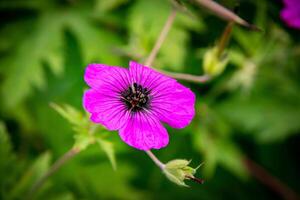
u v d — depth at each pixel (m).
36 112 0.27
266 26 0.28
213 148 0.28
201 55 0.27
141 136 0.21
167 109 0.21
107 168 0.28
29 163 0.26
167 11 0.27
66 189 0.27
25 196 0.23
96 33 0.27
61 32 0.27
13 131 0.27
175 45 0.26
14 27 0.27
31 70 0.26
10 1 0.27
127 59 0.27
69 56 0.28
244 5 0.27
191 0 0.23
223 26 0.27
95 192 0.28
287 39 0.28
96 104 0.20
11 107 0.26
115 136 0.27
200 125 0.28
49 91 0.27
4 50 0.26
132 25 0.26
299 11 0.24
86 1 0.28
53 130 0.27
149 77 0.21
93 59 0.27
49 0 0.27
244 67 0.28
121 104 0.21
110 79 0.21
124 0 0.26
